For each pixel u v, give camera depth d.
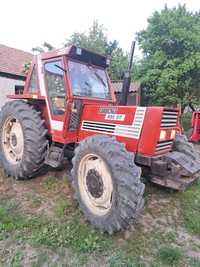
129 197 2.50
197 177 3.24
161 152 3.15
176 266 2.31
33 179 4.20
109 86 4.29
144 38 12.50
